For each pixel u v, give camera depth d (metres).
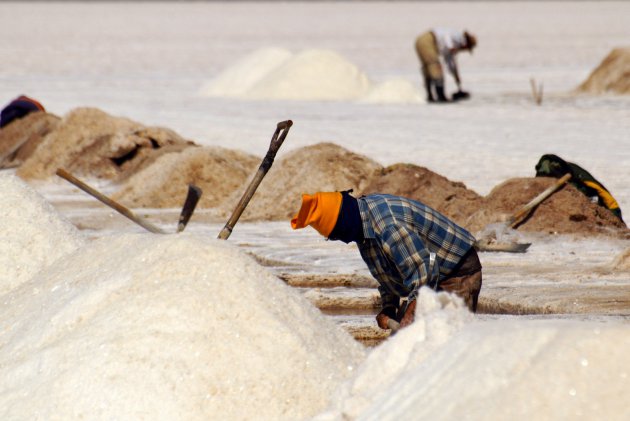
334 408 12.46
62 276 16.14
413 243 15.84
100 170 52.31
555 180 33.59
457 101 89.25
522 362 10.77
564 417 10.05
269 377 13.30
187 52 162.50
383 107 84.94
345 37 199.00
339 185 38.19
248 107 85.56
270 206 39.00
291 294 14.90
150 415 12.79
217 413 12.90
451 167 49.84
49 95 95.94
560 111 78.19
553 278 26.38
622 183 43.34
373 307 24.89
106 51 164.50
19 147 59.34
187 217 18.06
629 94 89.50
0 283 19.17
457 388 10.81
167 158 46.16
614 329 10.91
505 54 149.25
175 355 13.29
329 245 32.84
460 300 13.12
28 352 14.30
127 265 14.96
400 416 10.94
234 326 13.69
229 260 14.52
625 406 10.05
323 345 14.27
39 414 13.00
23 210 20.20
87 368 13.26
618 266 27.47
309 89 93.75
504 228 31.41
